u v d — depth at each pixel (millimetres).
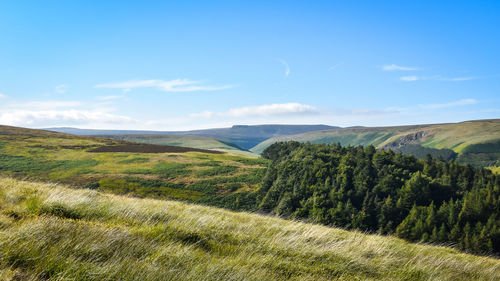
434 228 73250
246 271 6387
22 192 10719
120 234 7031
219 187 105500
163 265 5820
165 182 105125
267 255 8086
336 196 85938
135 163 128375
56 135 193250
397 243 13844
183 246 7738
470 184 100625
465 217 77938
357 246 10781
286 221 15289
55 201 9234
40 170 106438
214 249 8188
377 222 81125
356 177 95250
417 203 87625
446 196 94562
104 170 113562
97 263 5469
